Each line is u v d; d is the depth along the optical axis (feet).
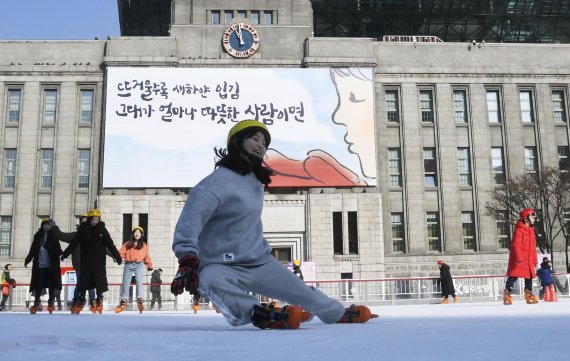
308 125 125.59
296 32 131.44
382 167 129.80
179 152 123.03
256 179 16.05
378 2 165.48
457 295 75.31
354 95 127.54
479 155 132.77
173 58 126.41
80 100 129.49
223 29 130.21
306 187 123.75
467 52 136.46
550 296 53.83
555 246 128.77
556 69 137.08
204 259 15.28
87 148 127.54
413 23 174.50
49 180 126.72
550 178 126.00
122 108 123.95
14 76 129.08
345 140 125.49
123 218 121.08
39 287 41.57
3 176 126.31
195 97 125.18
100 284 40.19
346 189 124.47
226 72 126.41
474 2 167.43
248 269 15.43
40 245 41.78
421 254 126.82
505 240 130.52
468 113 134.41
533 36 181.37
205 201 14.85
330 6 166.40
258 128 15.93
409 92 133.49
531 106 136.77
